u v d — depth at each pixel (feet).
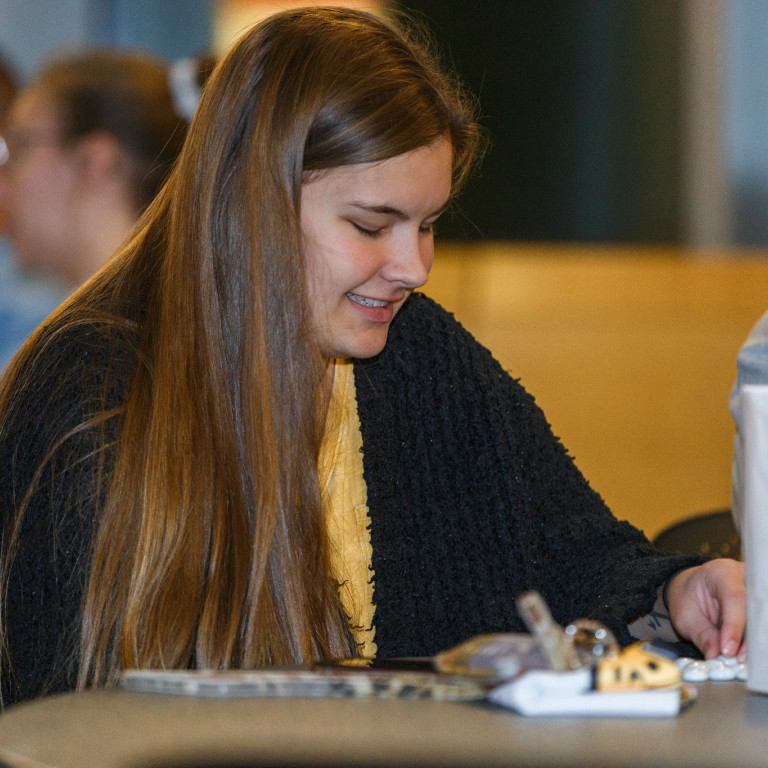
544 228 24.86
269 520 8.22
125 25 22.79
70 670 7.82
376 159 8.20
